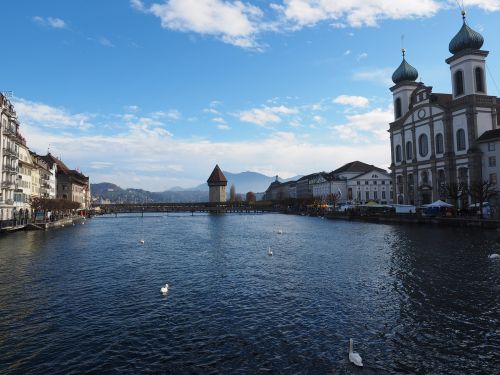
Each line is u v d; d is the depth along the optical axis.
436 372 14.33
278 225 94.81
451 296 23.62
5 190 81.31
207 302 23.39
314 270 32.72
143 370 14.66
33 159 106.69
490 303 22.06
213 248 48.97
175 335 18.08
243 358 15.57
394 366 14.79
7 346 16.92
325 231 72.69
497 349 16.12
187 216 164.00
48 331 18.67
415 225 78.31
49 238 61.78
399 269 31.98
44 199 96.00
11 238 61.28
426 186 107.31
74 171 175.75
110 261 38.56
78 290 26.52
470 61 96.62
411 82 121.81
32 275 31.48
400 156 121.81
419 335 17.66
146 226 95.88
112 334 18.25
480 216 71.69
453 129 100.19
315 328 18.70
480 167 92.56
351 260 37.44
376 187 180.50
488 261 34.06
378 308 21.61
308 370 14.51
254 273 31.89
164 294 25.30
